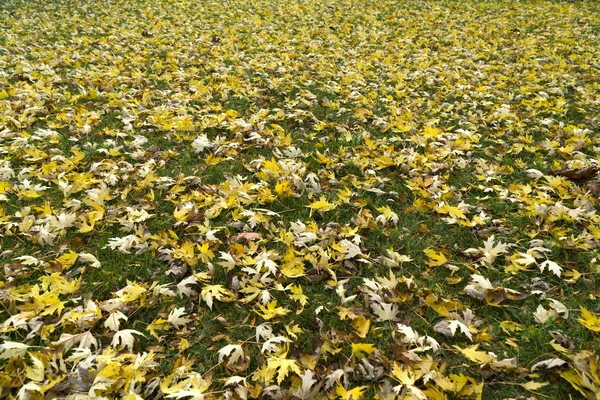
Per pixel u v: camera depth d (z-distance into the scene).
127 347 2.00
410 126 4.30
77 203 2.99
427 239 2.76
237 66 6.26
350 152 3.83
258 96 5.05
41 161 3.61
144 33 8.11
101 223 2.83
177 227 2.83
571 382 1.74
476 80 5.64
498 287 2.29
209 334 2.10
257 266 2.40
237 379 1.80
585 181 3.22
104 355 1.88
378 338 2.07
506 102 4.97
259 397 1.76
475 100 5.04
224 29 8.55
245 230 2.80
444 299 2.26
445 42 7.70
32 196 3.07
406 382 1.76
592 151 3.72
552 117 4.50
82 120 4.34
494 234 2.78
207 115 4.49
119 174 3.45
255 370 1.93
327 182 3.32
